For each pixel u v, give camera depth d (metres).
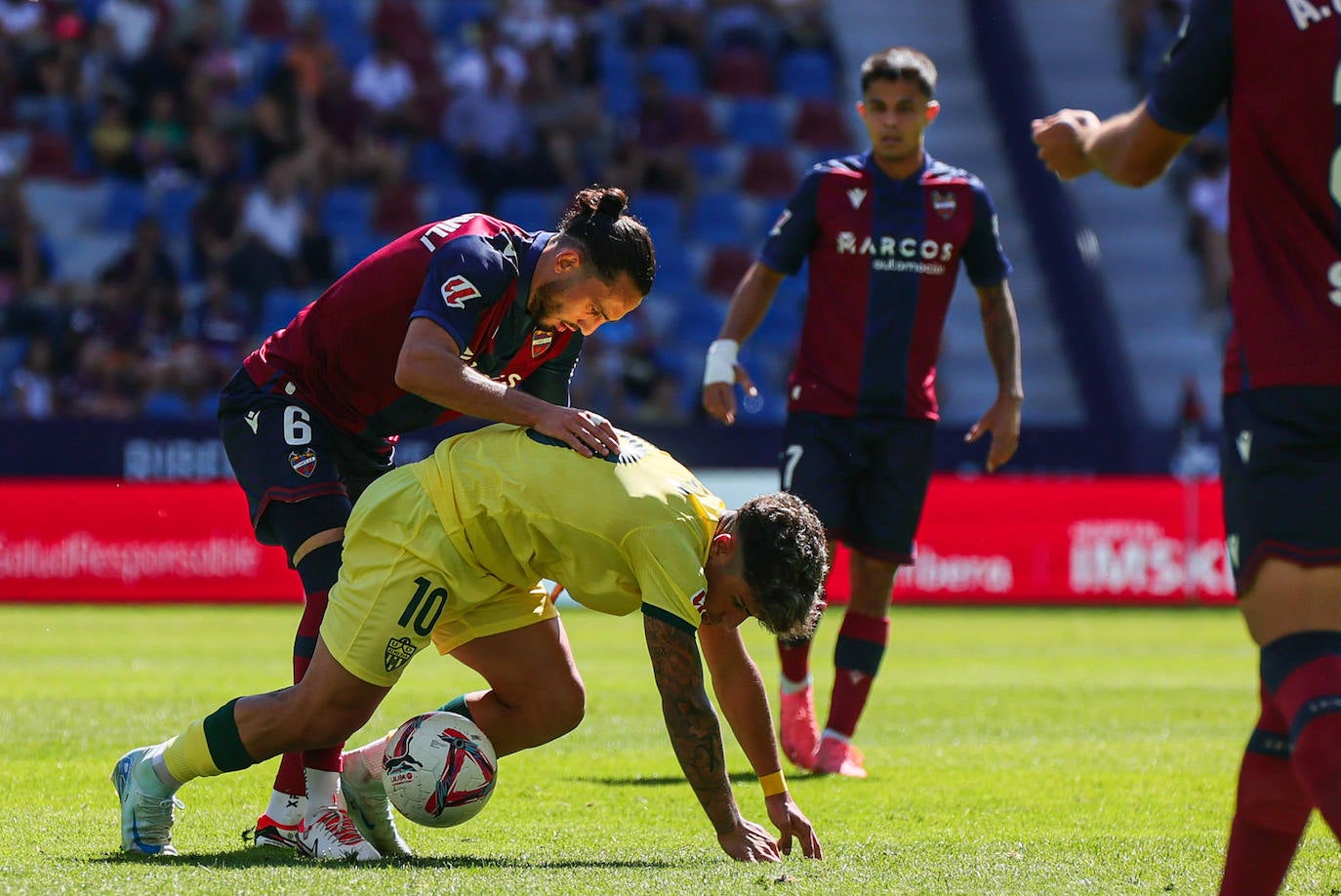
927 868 12.41
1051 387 66.50
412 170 66.06
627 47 74.19
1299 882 12.27
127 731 21.23
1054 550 50.00
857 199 20.39
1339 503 9.10
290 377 14.92
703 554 12.33
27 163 62.88
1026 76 74.50
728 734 22.70
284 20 71.00
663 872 12.06
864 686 19.75
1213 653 36.78
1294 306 9.35
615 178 66.94
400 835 14.41
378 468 15.72
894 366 20.34
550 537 12.46
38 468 46.81
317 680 12.73
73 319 54.25
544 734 13.98
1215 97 9.91
